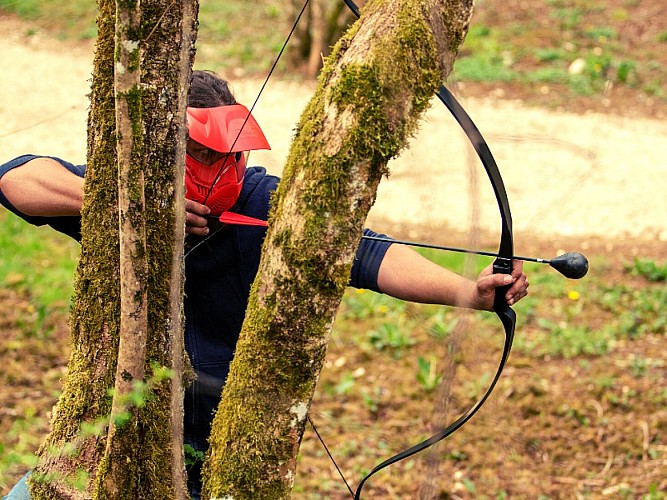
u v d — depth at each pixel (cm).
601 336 626
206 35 1372
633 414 541
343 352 611
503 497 460
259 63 1270
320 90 173
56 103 1141
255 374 180
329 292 174
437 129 862
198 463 248
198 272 255
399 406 547
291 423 182
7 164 251
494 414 504
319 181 169
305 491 463
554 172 959
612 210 880
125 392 188
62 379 247
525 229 828
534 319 657
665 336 632
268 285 177
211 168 234
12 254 717
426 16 168
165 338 200
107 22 202
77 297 216
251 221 242
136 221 179
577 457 504
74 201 244
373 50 167
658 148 1045
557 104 1164
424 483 222
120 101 169
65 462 217
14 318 618
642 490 474
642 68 1259
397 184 855
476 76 1230
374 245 249
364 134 166
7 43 1359
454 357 213
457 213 792
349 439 515
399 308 659
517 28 1376
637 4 1434
